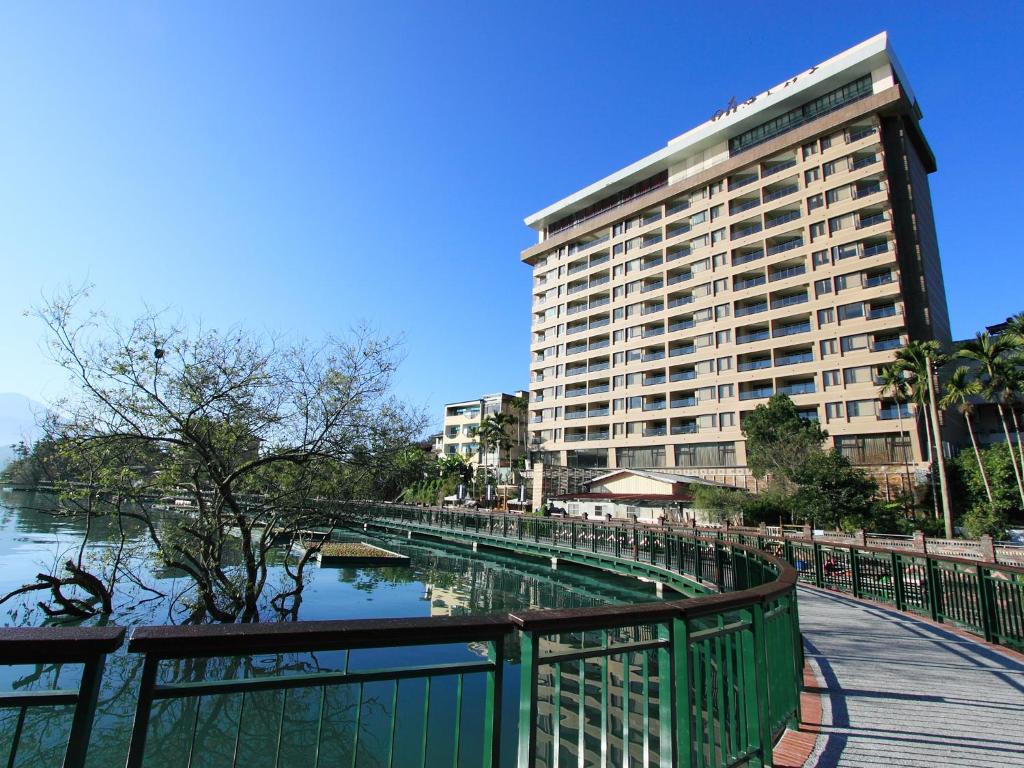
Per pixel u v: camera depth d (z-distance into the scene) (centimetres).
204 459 1248
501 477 6069
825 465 3225
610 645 292
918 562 1073
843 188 4700
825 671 673
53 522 3428
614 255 6381
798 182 4991
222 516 1444
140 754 179
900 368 3475
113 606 1514
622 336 6075
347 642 207
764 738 386
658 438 5478
